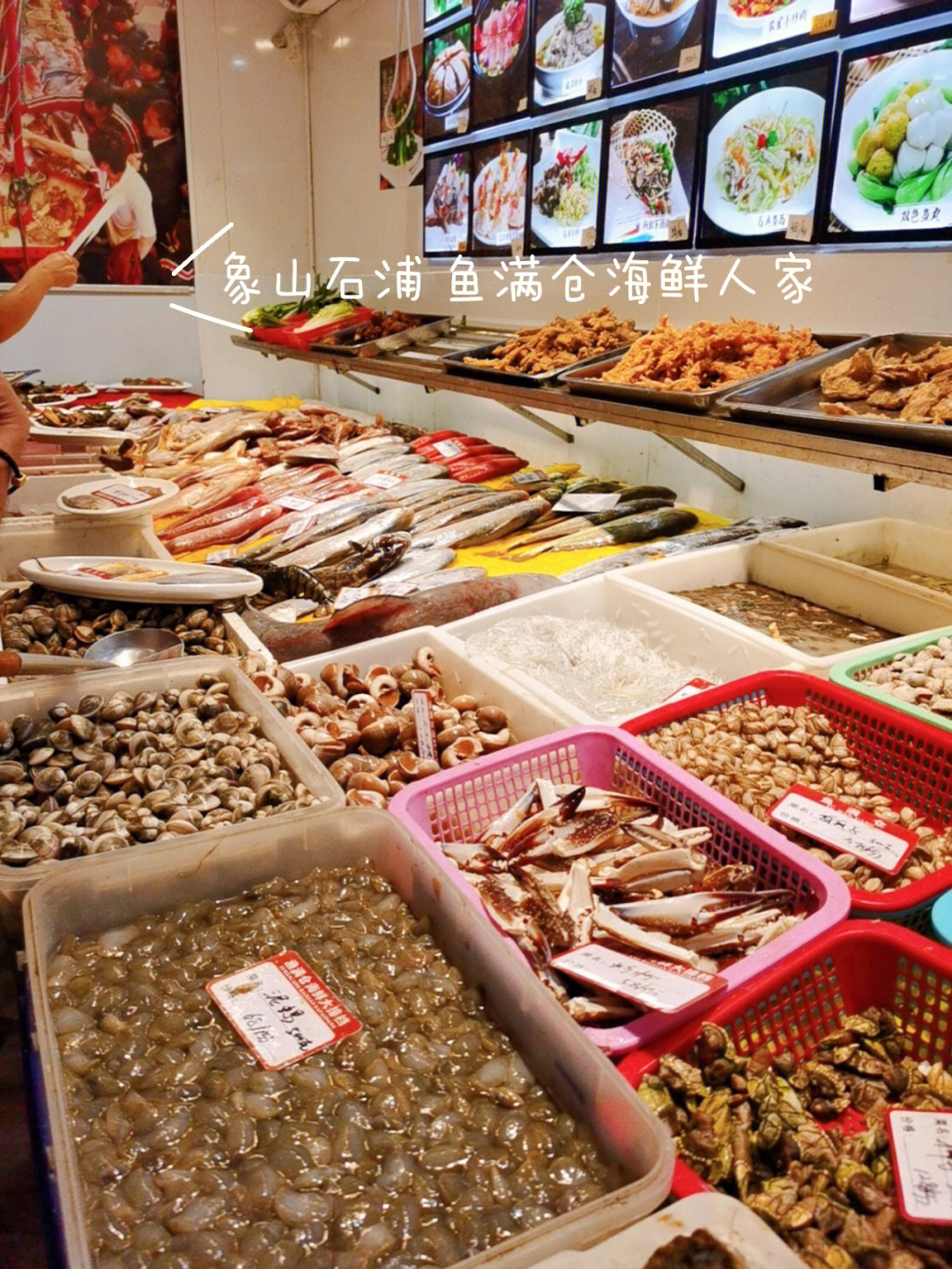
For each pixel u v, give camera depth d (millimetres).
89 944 1250
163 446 4309
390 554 2838
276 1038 1087
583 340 3395
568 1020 1014
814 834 1517
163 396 6242
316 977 1177
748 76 3012
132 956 1220
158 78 6164
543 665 2215
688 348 2787
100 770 1688
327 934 1264
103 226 6332
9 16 5723
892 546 2875
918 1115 1034
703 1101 1044
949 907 1277
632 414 2701
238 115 6234
